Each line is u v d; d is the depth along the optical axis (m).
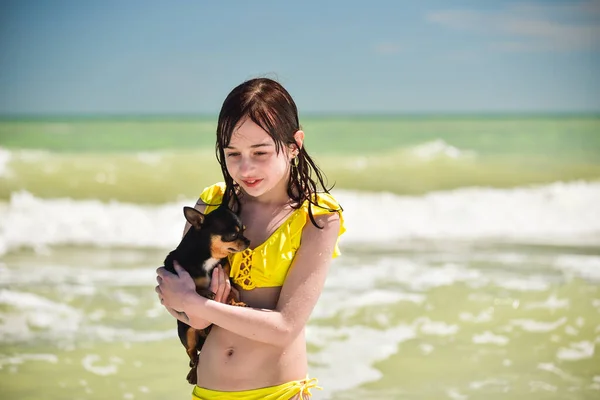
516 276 8.09
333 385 5.12
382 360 5.61
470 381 5.23
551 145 22.12
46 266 8.86
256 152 2.69
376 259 9.30
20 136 22.08
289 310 2.69
